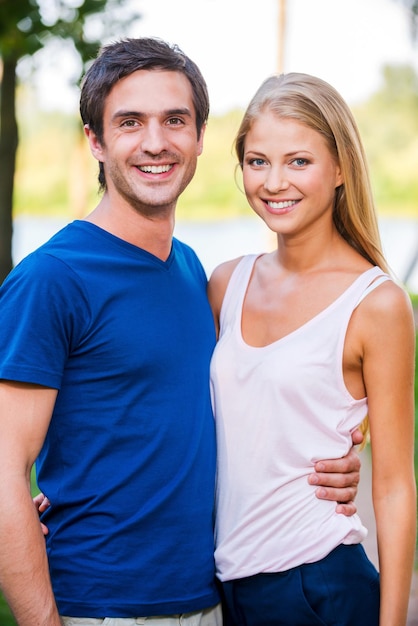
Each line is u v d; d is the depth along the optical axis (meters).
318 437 2.92
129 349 2.80
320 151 3.00
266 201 3.07
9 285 2.78
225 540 2.97
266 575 2.91
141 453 2.79
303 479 2.92
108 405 2.79
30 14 11.95
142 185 2.90
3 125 12.86
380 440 2.93
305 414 2.91
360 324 2.91
